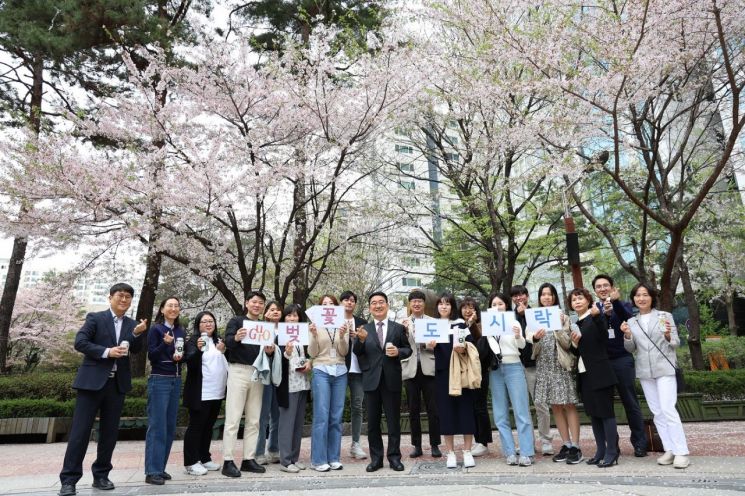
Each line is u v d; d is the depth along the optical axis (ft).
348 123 32.58
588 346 16.40
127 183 28.60
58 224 29.71
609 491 12.35
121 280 38.14
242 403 17.06
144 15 34.14
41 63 40.27
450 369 16.44
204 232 35.47
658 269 50.96
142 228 29.09
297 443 17.81
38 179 27.30
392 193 41.86
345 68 36.17
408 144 42.86
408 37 33.86
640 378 16.63
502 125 33.27
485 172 35.19
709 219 46.16
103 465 14.98
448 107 37.17
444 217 42.09
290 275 33.73
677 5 23.49
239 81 31.94
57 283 34.96
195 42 35.47
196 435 17.25
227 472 16.35
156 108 32.48
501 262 35.45
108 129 31.96
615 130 24.02
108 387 15.02
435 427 19.44
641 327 16.88
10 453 25.38
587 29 25.55
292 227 40.60
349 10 33.86
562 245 46.55
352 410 20.24
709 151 40.93
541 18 30.63
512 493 12.55
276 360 17.28
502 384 17.42
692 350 42.19
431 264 48.80
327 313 17.67
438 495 12.66
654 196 40.45
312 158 34.06
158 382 16.19
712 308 76.89
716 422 28.91
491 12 26.17
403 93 31.19
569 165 26.37
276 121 33.14
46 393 32.58
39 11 34.96
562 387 16.90
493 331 16.88
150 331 16.65
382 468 16.94
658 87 28.04
